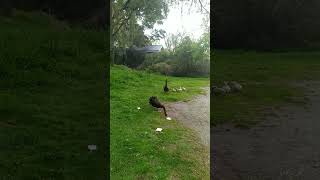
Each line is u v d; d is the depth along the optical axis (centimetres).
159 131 745
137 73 1185
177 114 847
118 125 764
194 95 1005
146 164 616
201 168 605
